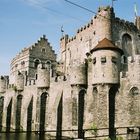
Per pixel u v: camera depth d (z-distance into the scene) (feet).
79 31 200.95
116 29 170.60
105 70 133.08
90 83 145.38
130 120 122.42
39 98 176.04
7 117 208.03
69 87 155.33
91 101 142.10
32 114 185.26
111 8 171.01
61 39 230.89
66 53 218.59
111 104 133.59
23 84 203.21
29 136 157.07
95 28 178.09
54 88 169.17
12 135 161.38
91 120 139.74
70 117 149.79
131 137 117.29
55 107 157.58
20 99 203.21
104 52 135.33
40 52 252.01
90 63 148.05
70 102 151.94
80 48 196.85
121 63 138.72
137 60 123.65
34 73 244.63
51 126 157.58
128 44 176.35
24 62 249.55
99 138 128.47
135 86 122.52
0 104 229.45
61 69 219.82
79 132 142.00
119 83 132.46
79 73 148.05
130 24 180.14
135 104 121.60
